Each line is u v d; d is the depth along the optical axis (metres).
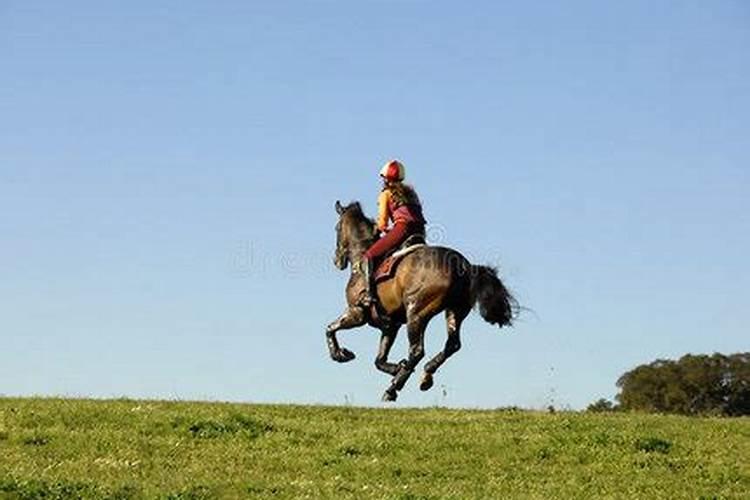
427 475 20.25
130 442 21.20
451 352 24.31
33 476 17.64
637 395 50.12
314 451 21.38
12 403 24.23
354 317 24.88
